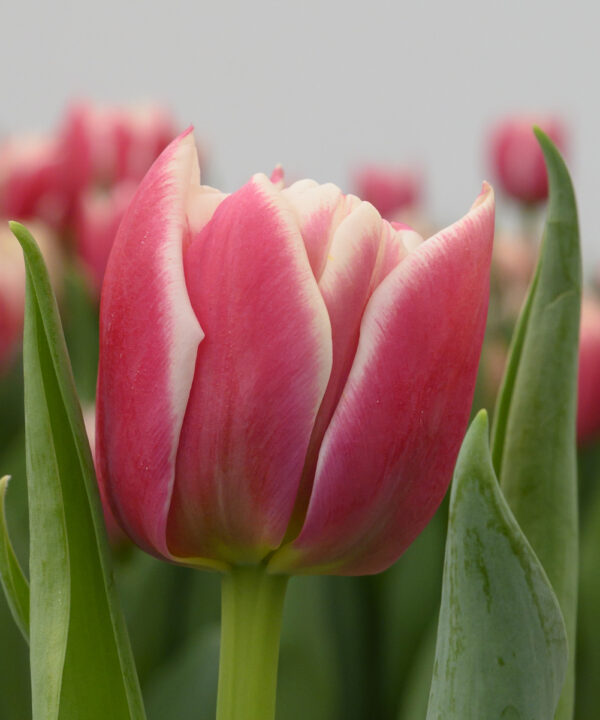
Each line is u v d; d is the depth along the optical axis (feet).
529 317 1.52
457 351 1.36
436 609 2.43
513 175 4.16
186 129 1.38
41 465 1.40
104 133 3.58
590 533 2.43
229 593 1.42
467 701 1.33
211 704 1.98
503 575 1.31
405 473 1.36
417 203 4.79
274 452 1.35
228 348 1.34
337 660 2.49
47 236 3.33
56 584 1.40
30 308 1.40
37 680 1.40
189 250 1.36
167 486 1.36
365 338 1.35
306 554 1.38
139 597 2.34
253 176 1.36
